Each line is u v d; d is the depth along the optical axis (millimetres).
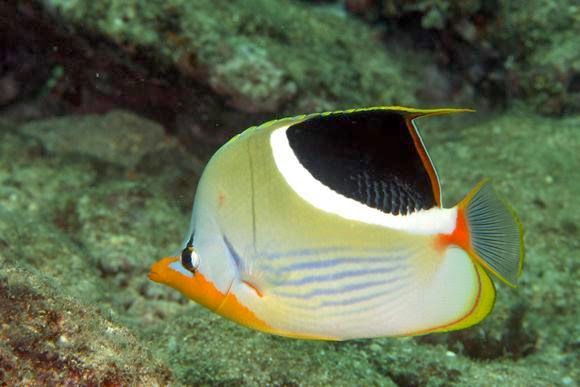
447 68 2262
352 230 762
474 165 1867
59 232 1526
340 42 2182
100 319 857
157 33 1731
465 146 1996
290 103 1787
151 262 1509
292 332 778
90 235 1569
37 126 2219
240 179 771
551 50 2094
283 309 774
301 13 2273
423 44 2262
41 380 804
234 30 1832
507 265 749
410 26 2250
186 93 1868
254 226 770
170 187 1911
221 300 780
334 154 762
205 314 1151
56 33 1827
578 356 1241
